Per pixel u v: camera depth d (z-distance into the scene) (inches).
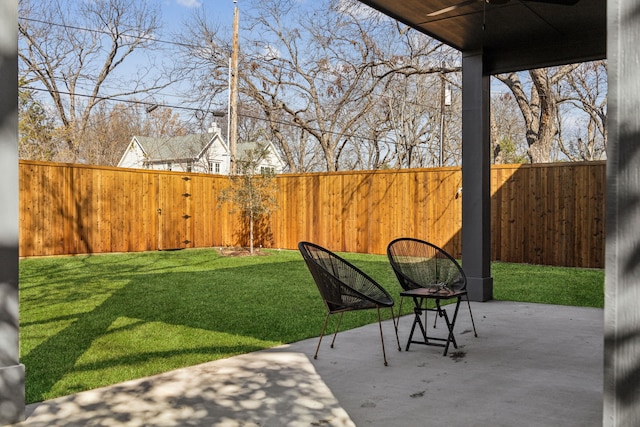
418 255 186.5
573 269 341.4
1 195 100.0
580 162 348.2
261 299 235.5
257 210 454.3
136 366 136.4
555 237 358.3
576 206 350.3
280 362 141.3
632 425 54.4
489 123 239.5
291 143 848.3
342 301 147.0
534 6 185.8
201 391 118.3
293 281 291.1
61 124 717.3
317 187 469.4
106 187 430.6
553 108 562.6
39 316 199.2
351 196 451.8
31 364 138.1
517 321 194.5
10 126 100.7
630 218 54.6
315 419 102.7
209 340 163.8
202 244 495.2
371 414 105.4
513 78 597.0
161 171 465.1
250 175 456.8
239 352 150.6
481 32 214.1
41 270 333.1
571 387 121.9
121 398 113.7
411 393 117.9
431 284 164.9
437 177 408.8
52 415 104.3
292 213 483.8
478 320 196.4
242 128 919.7
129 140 880.9
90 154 782.5
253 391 118.5
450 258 181.8
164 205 467.8
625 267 54.9
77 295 245.4
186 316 199.2
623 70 55.0
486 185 237.0
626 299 54.8
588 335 173.0
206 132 928.9
